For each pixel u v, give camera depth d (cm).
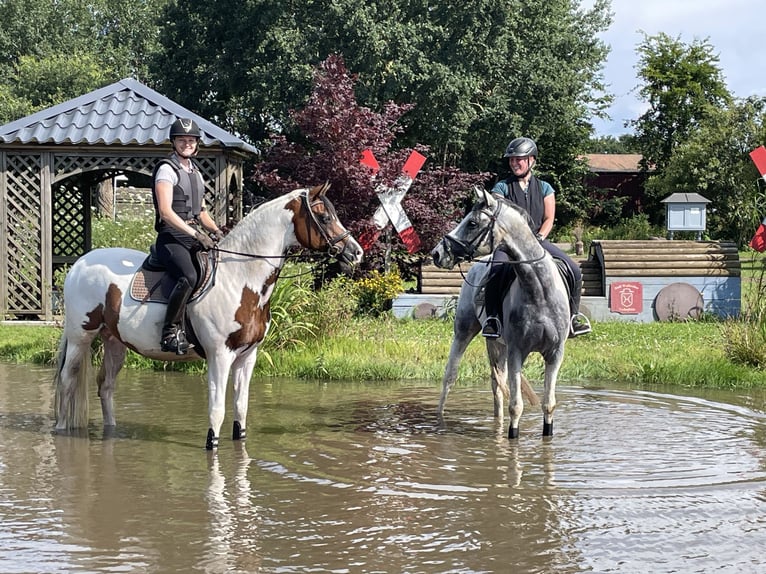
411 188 1942
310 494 634
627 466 721
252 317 773
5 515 580
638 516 586
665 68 5647
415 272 2016
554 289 792
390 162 1814
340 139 1825
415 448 786
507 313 809
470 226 775
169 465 718
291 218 773
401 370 1223
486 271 888
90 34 6900
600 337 1578
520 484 663
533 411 973
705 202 2358
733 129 4125
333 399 1041
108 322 804
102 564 490
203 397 1036
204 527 557
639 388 1130
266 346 1307
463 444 802
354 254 777
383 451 773
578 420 916
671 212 2372
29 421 897
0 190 1742
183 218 781
